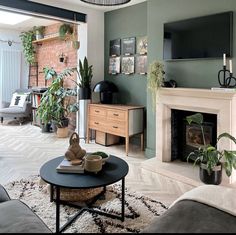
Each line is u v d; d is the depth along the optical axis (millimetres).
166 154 3492
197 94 2965
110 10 4793
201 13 3178
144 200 2457
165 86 3436
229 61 2945
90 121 4617
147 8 3936
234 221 1289
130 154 4082
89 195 2318
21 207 1479
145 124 4250
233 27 2906
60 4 4285
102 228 1985
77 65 5102
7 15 5484
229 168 2559
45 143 4664
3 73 7035
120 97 4777
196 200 1477
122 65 4672
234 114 2719
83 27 4785
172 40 3453
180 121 3551
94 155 2168
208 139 3158
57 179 1868
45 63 6652
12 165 3449
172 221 1269
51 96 5168
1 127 6070
